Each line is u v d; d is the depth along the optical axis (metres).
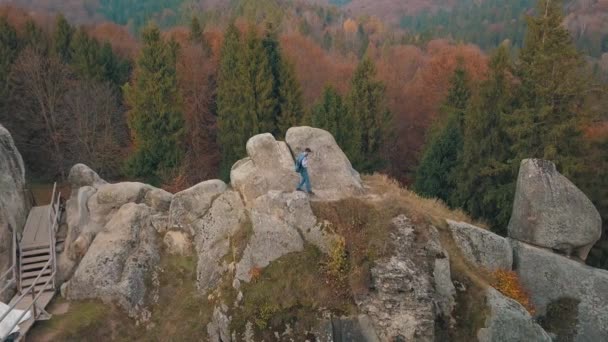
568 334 21.34
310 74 59.06
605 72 95.31
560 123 28.95
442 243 20.42
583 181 30.52
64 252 23.95
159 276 23.03
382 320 17.86
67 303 21.59
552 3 29.27
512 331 18.33
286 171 23.36
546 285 21.98
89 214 25.77
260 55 40.06
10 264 22.56
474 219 32.00
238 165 25.45
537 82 29.77
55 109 44.09
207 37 58.34
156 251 23.91
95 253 22.83
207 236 23.44
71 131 43.34
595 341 21.20
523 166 24.09
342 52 99.75
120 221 24.39
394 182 26.00
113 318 21.06
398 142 54.69
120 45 65.06
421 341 17.45
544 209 23.11
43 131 45.34
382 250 18.80
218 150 45.88
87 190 27.09
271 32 43.16
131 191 26.19
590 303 21.52
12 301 20.45
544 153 28.55
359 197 21.91
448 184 34.53
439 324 18.17
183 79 45.28
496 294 19.03
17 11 62.41
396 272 18.03
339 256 19.16
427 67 62.56
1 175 24.95
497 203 29.89
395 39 116.00
